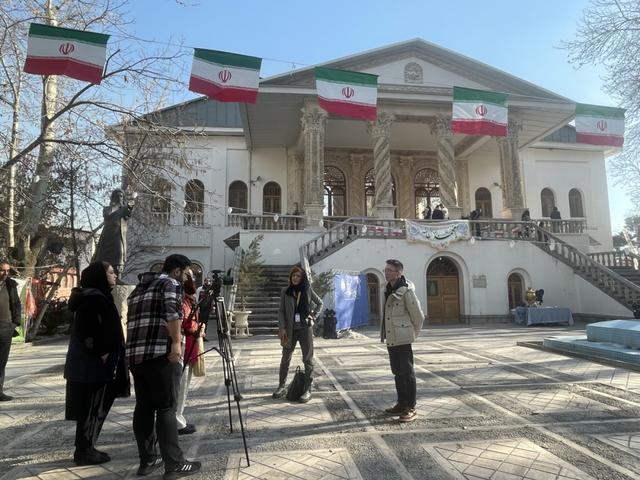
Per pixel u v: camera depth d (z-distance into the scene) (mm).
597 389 6594
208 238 24781
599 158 31031
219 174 27062
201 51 11398
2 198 15031
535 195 29969
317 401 6191
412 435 4746
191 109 27719
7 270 6707
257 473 3822
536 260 20219
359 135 26094
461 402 6012
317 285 14719
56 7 12828
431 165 28766
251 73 11562
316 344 12586
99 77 10195
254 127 24500
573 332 14906
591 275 19359
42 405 6355
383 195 21250
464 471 3805
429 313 19812
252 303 16375
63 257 19812
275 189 27375
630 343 8672
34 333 15414
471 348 11094
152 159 14438
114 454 4387
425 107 22484
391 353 5438
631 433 4723
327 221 21359
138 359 3801
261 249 20266
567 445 4395
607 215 30469
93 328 4121
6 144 11961
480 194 28969
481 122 14234
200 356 5164
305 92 20656
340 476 3736
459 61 22594
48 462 4195
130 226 19812
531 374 7742
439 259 20203
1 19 11414
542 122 24453
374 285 19359
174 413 3879
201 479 3711
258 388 7066
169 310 3850
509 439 4578
